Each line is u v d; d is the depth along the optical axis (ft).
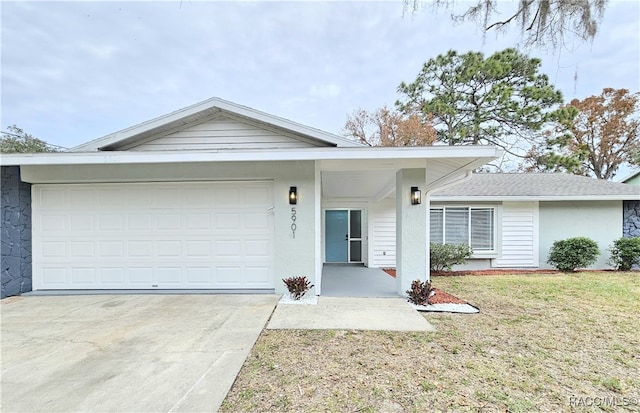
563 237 36.24
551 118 55.42
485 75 58.90
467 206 35.68
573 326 15.52
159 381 10.02
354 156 18.42
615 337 14.10
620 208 36.24
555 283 26.91
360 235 40.75
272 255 21.61
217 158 18.45
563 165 58.44
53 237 21.93
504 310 18.31
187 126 23.89
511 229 36.37
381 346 12.88
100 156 18.58
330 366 11.12
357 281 27.17
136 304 18.65
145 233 21.88
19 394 9.32
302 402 8.97
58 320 15.89
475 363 11.46
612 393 9.61
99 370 10.73
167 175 21.33
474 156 17.81
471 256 34.73
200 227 21.84
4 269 20.34
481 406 8.86
